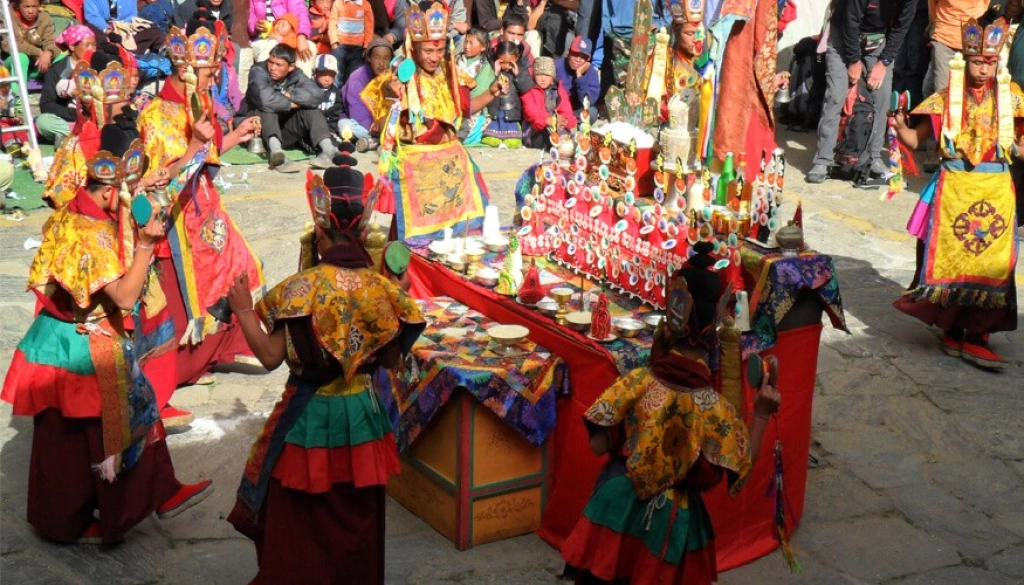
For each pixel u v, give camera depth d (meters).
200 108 6.06
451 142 6.70
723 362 4.23
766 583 4.92
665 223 5.23
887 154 11.70
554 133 6.11
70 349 4.70
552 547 5.14
